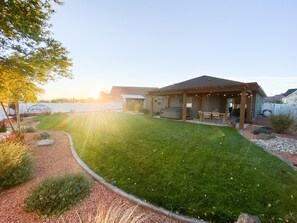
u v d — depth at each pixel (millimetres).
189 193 2859
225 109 13609
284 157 4496
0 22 3324
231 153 4723
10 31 3609
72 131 9367
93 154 5219
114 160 4570
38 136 7559
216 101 13055
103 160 4656
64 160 4934
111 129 9211
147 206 2611
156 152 4953
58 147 6336
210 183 3141
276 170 3584
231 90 8867
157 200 2738
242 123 8547
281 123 7699
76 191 2914
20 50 4203
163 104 17406
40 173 4043
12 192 3209
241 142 5961
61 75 5703
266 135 6562
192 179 3312
